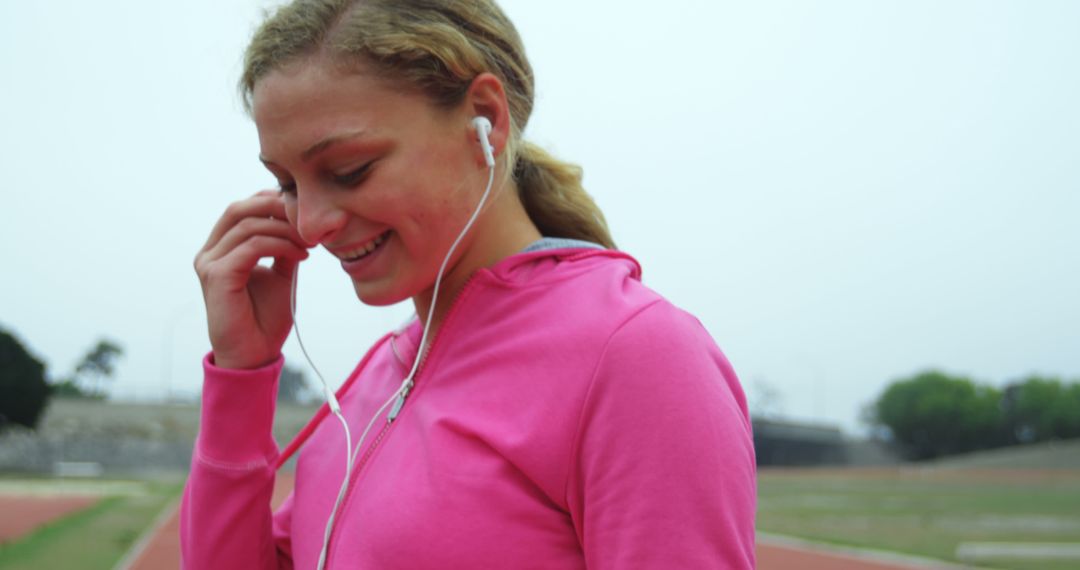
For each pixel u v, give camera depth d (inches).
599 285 46.4
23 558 442.0
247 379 54.4
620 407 41.5
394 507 44.2
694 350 42.5
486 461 44.0
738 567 39.8
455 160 45.9
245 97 47.6
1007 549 546.9
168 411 2541.8
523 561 42.6
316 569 49.1
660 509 39.8
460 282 51.3
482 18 47.7
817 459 2920.8
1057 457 2598.4
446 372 48.3
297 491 54.8
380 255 46.2
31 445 2196.1
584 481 42.6
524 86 49.9
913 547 583.8
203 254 57.4
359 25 43.3
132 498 1058.1
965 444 3496.6
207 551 54.6
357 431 52.6
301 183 45.3
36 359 2299.5
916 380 3563.0
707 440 40.4
